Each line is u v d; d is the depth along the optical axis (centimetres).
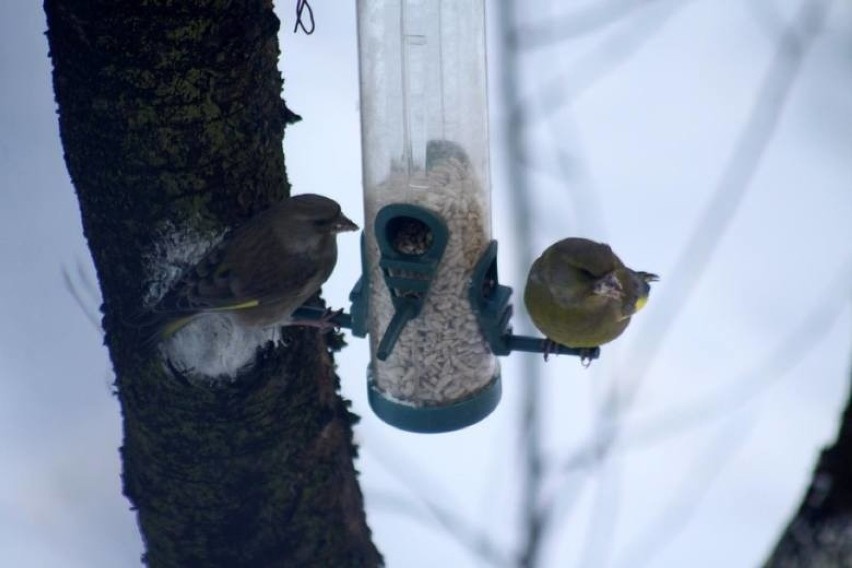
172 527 1010
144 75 907
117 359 983
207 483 995
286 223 995
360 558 1066
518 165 1236
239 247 974
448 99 1052
